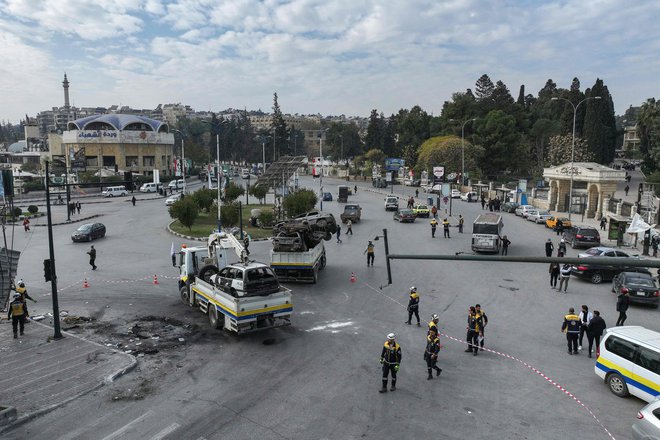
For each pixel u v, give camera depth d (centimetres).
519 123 10044
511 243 3472
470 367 1364
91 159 10588
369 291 2183
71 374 1305
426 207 5044
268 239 3575
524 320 1781
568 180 5303
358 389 1224
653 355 1130
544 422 1069
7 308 1947
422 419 1077
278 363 1390
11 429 1034
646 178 5928
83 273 2553
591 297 2092
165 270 2617
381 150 12862
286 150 14175
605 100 8144
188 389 1224
